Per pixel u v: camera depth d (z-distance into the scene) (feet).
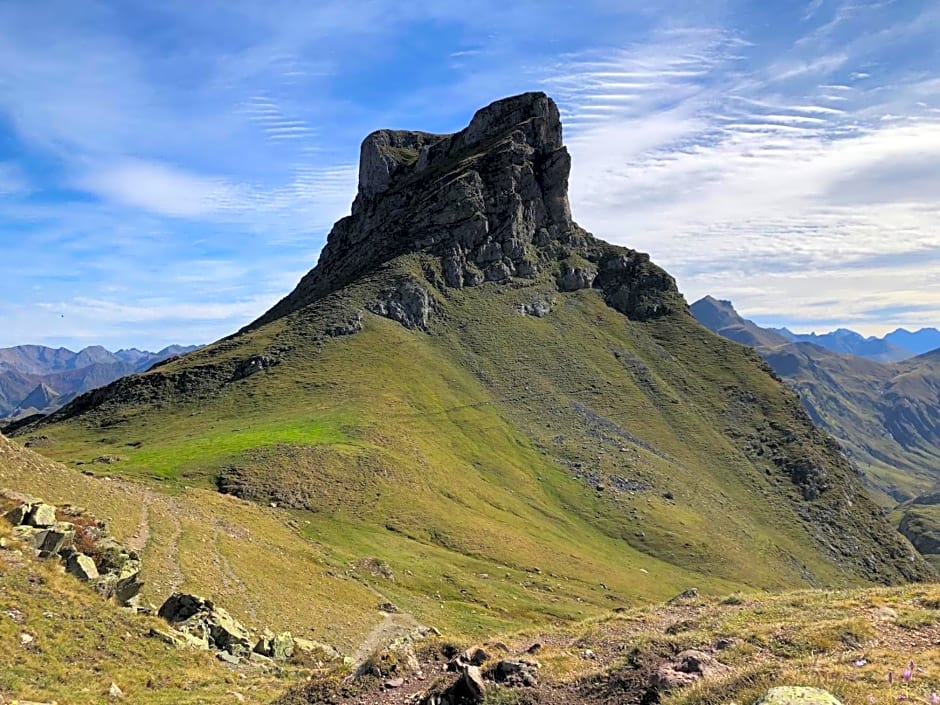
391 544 279.28
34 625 79.15
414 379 577.43
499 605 238.68
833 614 77.00
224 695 81.20
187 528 183.73
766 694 39.01
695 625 81.41
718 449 604.90
